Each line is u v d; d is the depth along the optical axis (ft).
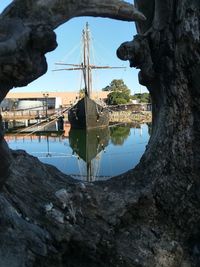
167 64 12.31
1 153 8.01
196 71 11.98
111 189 12.39
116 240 11.90
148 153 12.90
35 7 8.65
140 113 164.45
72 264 11.50
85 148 90.68
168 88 12.44
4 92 8.21
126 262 11.82
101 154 66.95
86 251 11.57
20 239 10.19
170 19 12.14
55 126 150.00
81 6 9.11
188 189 12.28
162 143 12.55
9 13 8.57
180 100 12.27
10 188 10.85
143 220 12.35
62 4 8.89
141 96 244.01
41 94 263.29
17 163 11.74
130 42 12.32
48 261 10.80
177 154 12.32
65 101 260.42
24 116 163.22
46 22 8.75
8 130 135.13
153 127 13.67
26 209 10.96
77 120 140.05
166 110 12.58
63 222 11.33
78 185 12.05
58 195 11.56
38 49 8.34
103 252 11.71
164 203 12.37
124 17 9.43
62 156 71.20
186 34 11.90
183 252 12.46
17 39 7.89
